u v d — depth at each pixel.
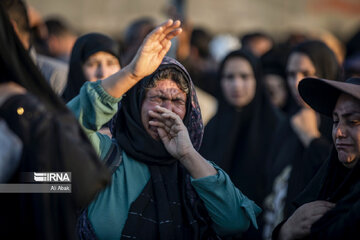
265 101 16.38
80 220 8.09
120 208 8.16
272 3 43.03
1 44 6.17
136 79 7.69
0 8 6.28
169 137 8.48
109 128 9.18
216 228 8.63
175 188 8.55
